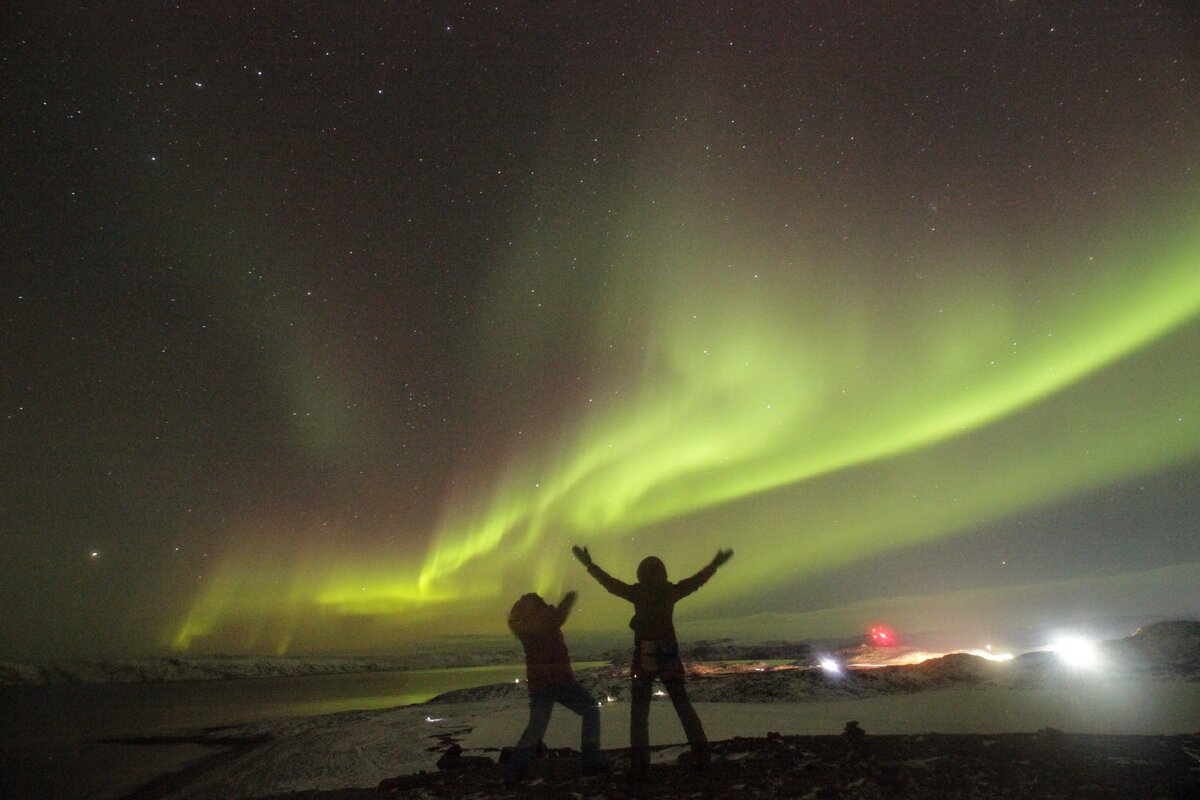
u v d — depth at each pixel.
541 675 6.18
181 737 14.58
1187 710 8.25
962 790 4.85
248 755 10.85
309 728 13.23
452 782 6.20
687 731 5.80
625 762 6.51
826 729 8.16
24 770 11.35
